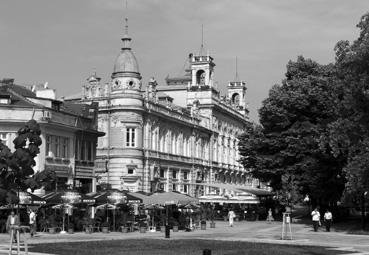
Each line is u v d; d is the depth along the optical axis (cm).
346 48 4969
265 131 7519
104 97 8794
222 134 12656
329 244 4034
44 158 5916
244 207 9006
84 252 3055
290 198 4881
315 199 7125
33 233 4519
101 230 5191
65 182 6338
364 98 4125
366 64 4144
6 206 4594
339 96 5494
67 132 6425
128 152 8569
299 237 4816
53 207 5012
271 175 7394
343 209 7631
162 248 3388
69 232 4922
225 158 12825
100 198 5197
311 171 6506
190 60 13250
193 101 11381
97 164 8638
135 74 8719
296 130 7012
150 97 9288
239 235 5012
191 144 10919
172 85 12588
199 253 3081
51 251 3086
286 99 7088
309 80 7112
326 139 5906
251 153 7725
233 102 14488
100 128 8731
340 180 6362
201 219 6575
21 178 4372
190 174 10719
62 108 6881
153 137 9281
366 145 4791
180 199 5512
